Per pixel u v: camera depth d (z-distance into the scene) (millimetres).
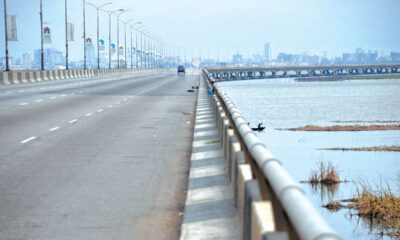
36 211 11906
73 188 14219
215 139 21734
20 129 27422
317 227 4102
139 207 12289
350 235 21047
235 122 12234
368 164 39719
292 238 4996
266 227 6008
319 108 105625
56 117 33844
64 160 18516
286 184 5410
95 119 32875
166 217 11438
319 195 27922
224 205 11383
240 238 9133
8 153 19984
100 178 15547
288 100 134250
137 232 10391
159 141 23516
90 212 11828
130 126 29328
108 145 22172
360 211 23766
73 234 10234
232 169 12203
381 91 181875
